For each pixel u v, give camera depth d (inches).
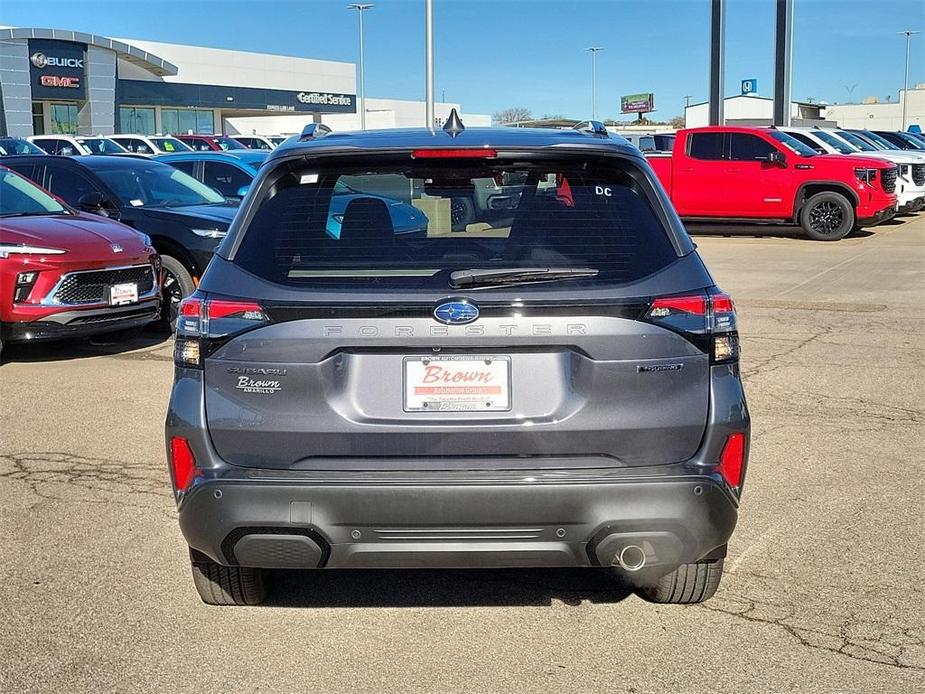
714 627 142.9
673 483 120.1
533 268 122.3
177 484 126.0
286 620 145.9
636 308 120.6
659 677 129.2
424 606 150.6
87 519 185.8
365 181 132.9
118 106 2000.5
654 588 148.2
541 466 121.0
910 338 362.6
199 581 143.9
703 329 122.5
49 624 144.1
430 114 1007.6
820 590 154.6
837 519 184.5
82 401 273.9
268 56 2401.6
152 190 423.8
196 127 2301.9
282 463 122.0
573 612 148.3
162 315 382.6
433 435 120.4
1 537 176.7
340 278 122.6
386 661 134.0
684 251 126.7
